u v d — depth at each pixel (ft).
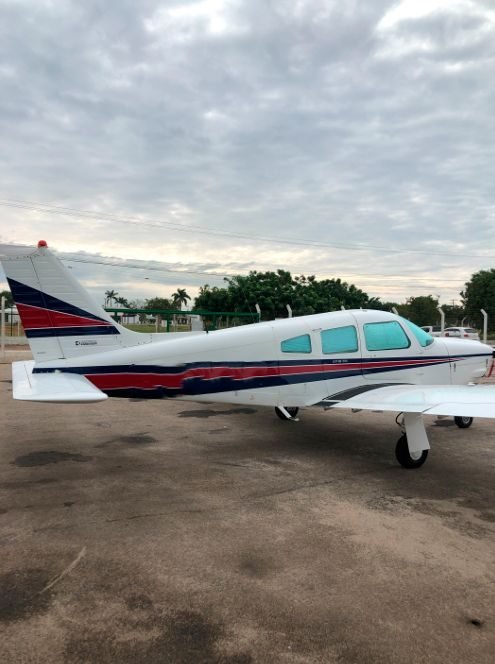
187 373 18.92
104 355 18.86
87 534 11.82
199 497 14.51
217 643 7.78
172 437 22.34
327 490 15.28
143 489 15.15
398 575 9.98
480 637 8.00
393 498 14.62
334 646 7.72
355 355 21.38
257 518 12.93
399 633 8.07
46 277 18.60
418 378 22.97
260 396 19.79
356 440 22.07
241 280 118.73
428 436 23.31
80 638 7.87
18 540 11.48
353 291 148.36
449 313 188.85
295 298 112.27
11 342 89.10
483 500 14.53
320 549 11.12
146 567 10.21
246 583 9.60
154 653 7.53
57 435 22.43
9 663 7.27
